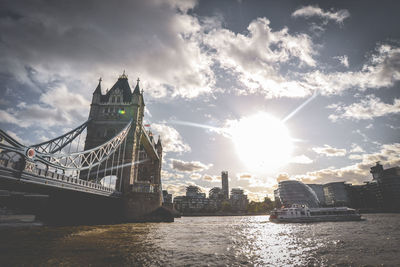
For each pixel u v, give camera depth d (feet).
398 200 469.57
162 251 66.13
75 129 213.87
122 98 247.09
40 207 194.90
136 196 193.57
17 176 88.33
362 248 74.23
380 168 581.94
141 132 246.06
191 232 121.08
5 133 81.20
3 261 52.03
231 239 96.12
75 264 50.16
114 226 142.10
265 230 138.41
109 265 50.24
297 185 504.02
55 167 116.78
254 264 54.65
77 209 177.47
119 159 216.33
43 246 69.36
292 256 63.26
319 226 160.35
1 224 138.82
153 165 353.51
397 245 78.48
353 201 615.16
